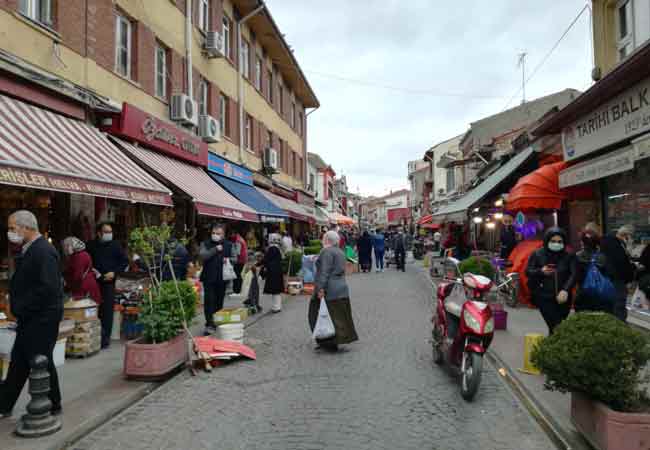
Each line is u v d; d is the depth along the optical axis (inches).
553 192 429.7
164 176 414.6
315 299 317.1
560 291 230.1
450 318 248.7
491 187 542.3
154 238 286.0
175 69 545.3
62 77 351.9
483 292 223.0
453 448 165.6
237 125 755.4
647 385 195.8
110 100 406.0
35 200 342.3
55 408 189.8
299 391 225.8
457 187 1348.4
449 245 804.0
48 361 184.5
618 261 292.4
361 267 916.6
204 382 241.3
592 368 152.1
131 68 467.5
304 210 1103.6
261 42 901.8
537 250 245.0
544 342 171.6
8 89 296.7
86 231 380.2
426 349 306.8
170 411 201.8
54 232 356.5
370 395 219.3
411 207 2701.8
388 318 418.3
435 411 199.6
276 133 1003.3
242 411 200.8
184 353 266.5
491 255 586.2
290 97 1158.3
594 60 451.2
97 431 182.4
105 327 309.4
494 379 244.1
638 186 354.3
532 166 560.7
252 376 251.0
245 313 337.7
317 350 306.7
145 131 438.9
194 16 603.2
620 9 430.3
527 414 196.7
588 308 229.9
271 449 164.7
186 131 535.2
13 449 160.1
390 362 275.6
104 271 309.3
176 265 360.8
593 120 370.6
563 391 166.6
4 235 314.5
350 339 302.0
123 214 445.4
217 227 359.9
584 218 447.2
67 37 360.5
